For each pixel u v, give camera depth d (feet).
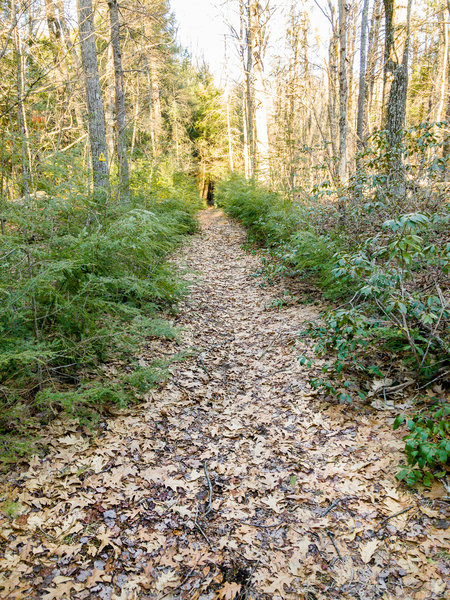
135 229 12.16
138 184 21.08
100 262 12.31
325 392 11.75
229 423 11.26
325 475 8.90
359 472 8.80
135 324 12.05
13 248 9.39
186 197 41.63
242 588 6.68
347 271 10.84
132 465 9.36
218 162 99.86
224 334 17.42
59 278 9.76
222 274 26.91
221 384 13.37
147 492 8.66
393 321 10.94
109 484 8.70
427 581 6.35
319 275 20.12
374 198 16.85
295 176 33.53
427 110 62.75
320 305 18.24
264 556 7.23
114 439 10.11
